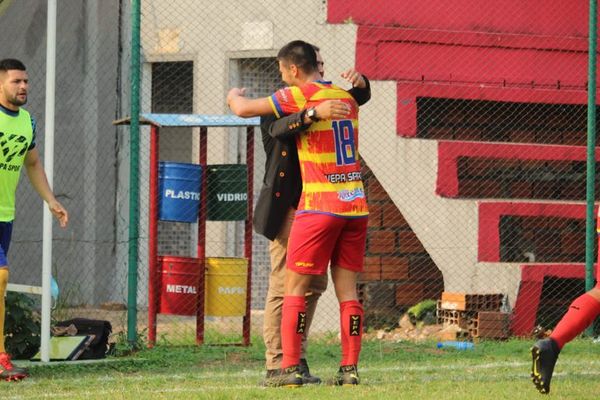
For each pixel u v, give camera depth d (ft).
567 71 158.20
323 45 152.87
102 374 102.89
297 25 155.63
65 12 176.35
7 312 109.19
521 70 156.46
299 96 82.53
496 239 143.95
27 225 176.14
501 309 140.46
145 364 110.42
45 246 106.83
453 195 145.07
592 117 140.77
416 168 145.38
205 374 100.78
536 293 141.59
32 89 176.86
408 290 149.18
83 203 174.70
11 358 109.50
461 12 156.56
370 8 153.58
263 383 87.56
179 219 124.36
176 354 117.60
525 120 157.58
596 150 151.94
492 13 157.58
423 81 151.94
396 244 149.18
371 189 149.38
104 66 174.09
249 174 129.70
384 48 151.12
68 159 176.04
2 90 95.71
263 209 88.17
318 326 147.33
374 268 147.84
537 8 159.22
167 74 171.53
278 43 157.69
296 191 87.92
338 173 82.64
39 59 176.55
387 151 146.72
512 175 153.58
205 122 124.57
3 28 176.04
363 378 93.76
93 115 174.50
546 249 152.15
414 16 154.81
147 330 134.62
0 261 94.94
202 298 126.72
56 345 109.19
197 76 164.45
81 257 174.19
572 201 151.33
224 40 162.30
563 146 149.69
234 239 166.91
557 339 77.56
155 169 124.36
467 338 136.77
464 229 143.74
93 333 111.96
